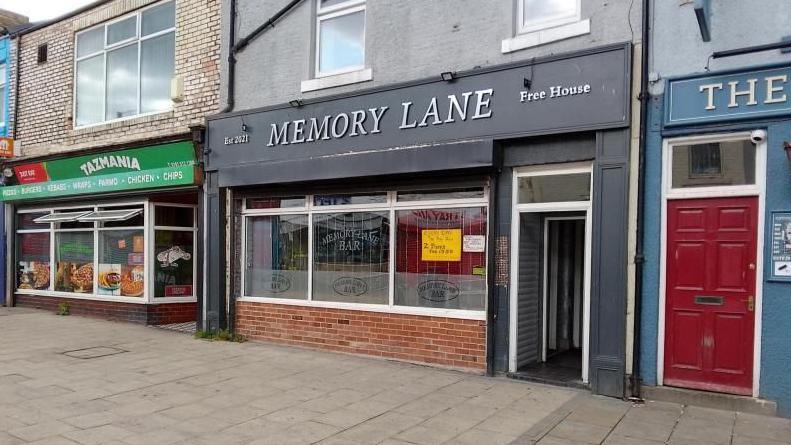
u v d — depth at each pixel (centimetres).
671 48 588
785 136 535
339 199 837
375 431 504
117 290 1127
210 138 943
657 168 592
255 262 930
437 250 748
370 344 790
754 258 554
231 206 934
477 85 691
